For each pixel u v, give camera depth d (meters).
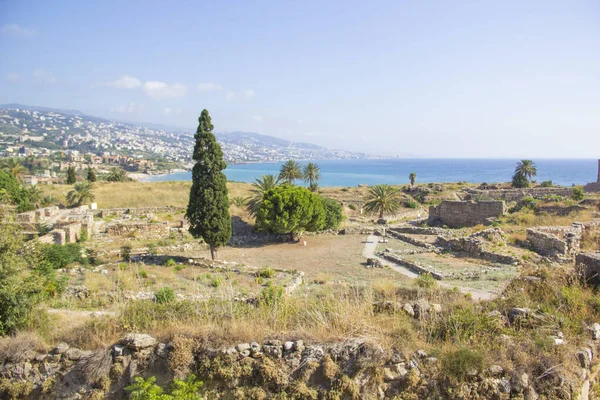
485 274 24.53
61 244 28.72
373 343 8.02
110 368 8.15
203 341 8.34
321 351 8.02
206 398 7.86
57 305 15.16
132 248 32.47
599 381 8.62
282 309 10.35
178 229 39.81
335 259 32.25
